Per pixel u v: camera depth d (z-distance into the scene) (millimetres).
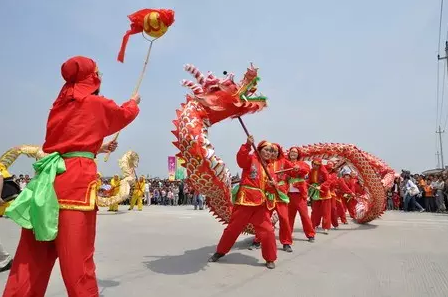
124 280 4410
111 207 16734
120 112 2908
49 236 2477
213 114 5609
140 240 7594
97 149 2865
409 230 9258
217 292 3961
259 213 5250
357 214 11133
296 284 4297
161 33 3760
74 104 2777
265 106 5586
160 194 25688
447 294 3922
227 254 6043
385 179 12820
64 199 2607
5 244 7141
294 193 7664
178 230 9281
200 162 5285
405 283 4348
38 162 2699
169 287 4129
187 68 5500
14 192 5211
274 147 5715
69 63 2869
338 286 4223
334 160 10625
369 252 6305
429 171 26734
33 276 2613
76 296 2531
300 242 7469
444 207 16078
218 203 5949
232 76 5391
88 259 2648
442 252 6285
